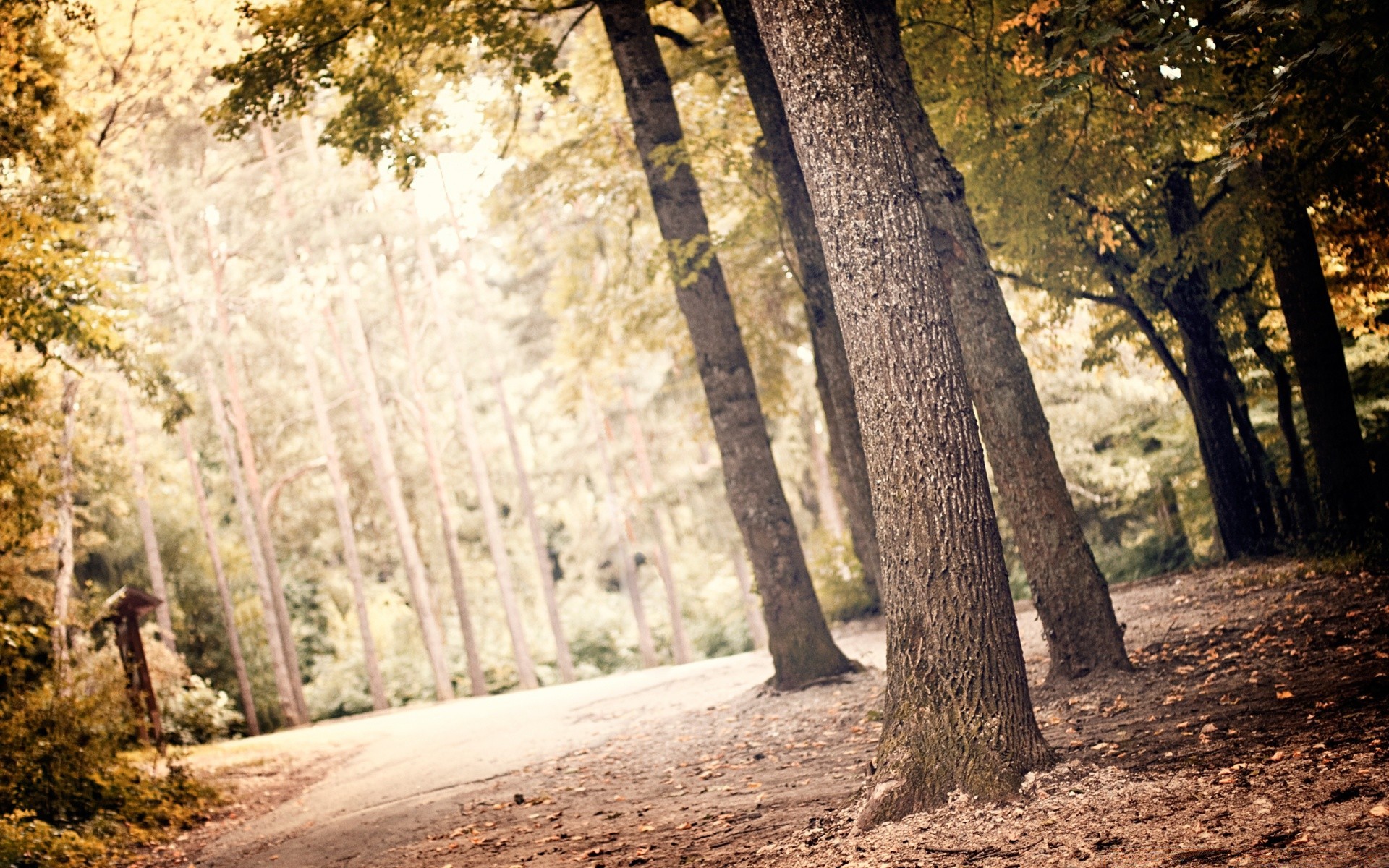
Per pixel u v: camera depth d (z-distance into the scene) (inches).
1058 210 621.6
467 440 1583.4
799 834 249.4
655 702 663.1
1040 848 200.8
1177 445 925.8
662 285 906.7
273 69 479.5
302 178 1483.8
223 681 1520.7
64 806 496.4
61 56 588.7
